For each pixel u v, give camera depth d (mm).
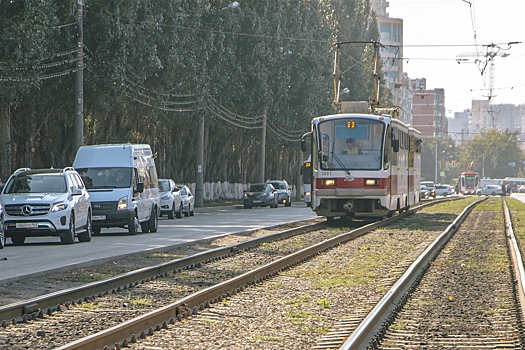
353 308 21188
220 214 84250
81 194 43531
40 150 75938
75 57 65000
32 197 40812
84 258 33906
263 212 89875
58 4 61875
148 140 92812
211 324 18391
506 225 56812
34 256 35062
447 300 22703
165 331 17375
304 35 118500
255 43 99812
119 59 67125
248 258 34625
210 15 87688
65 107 71250
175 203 72250
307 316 19750
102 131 80625
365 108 59688
